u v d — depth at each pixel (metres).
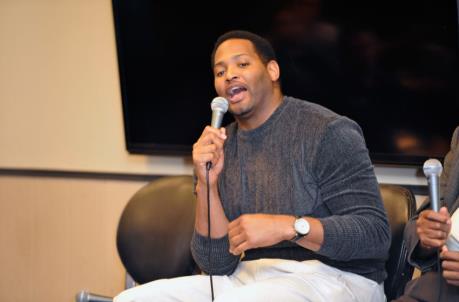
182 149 7.48
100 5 8.04
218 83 5.19
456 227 4.55
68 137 8.35
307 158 4.89
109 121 8.11
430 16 6.13
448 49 6.09
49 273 8.63
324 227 4.54
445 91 6.16
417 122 6.33
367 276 4.96
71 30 8.21
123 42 7.59
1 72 8.62
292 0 6.75
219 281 5.12
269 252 5.10
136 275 6.52
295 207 4.90
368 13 6.43
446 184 5.09
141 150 7.71
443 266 4.34
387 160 6.50
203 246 5.12
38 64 8.42
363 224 4.62
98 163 8.20
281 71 6.88
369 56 6.47
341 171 4.79
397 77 6.37
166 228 6.43
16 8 8.48
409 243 4.86
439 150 6.26
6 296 8.88
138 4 7.46
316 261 4.85
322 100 6.74
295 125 5.02
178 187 6.54
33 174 8.58
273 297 4.50
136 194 6.67
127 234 6.55
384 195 5.54
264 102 5.13
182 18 7.29
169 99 7.48
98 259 8.35
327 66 6.67
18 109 8.59
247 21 6.99
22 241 8.73
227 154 5.28
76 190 8.38
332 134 4.83
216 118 4.72
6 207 8.76
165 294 5.02
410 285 4.71
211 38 7.17
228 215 5.19
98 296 6.44
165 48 7.41
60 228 8.51
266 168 5.04
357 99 6.58
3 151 8.70
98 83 8.12
